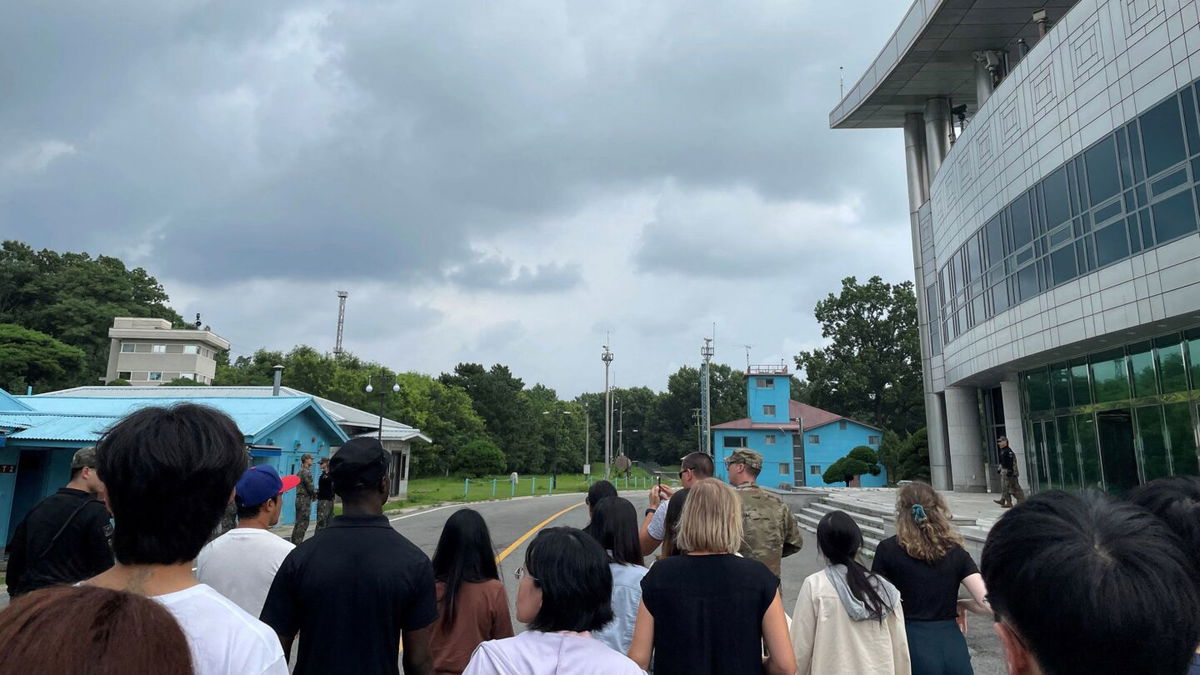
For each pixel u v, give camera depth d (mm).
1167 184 13570
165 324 67688
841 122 32875
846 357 64312
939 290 26594
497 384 84375
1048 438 19812
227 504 1774
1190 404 14375
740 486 4906
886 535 13961
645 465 101750
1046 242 17703
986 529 12156
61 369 48125
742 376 103188
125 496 1627
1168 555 1014
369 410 55312
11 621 792
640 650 2988
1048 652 1004
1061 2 22188
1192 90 12984
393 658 2705
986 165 21188
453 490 42156
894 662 3297
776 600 3016
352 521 2869
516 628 7633
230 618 1623
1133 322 14469
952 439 27000
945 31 24203
